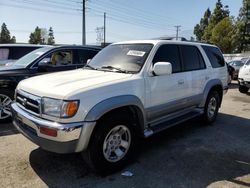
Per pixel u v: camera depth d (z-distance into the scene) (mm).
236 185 3250
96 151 3250
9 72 5504
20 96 3635
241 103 8609
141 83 3764
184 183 3277
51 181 3260
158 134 5137
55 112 3016
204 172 3568
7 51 8391
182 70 4723
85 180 3305
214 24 51375
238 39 44500
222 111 7320
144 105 3850
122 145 3609
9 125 5387
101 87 3270
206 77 5402
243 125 5883
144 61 3973
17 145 4332
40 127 3078
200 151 4305
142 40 4578
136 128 3811
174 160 3936
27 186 3131
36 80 3721
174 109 4562
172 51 4570
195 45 5332
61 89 3145
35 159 3828
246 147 4527
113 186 3182
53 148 3053
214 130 5469
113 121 3373
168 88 4285
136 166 3717
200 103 5348
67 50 6637
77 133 3012
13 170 3498
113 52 4547
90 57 7020
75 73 4055
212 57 5832
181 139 4875
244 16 44188
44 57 6105
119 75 3783
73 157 3914
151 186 3195
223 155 4160
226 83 6340
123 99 3424
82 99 3053
